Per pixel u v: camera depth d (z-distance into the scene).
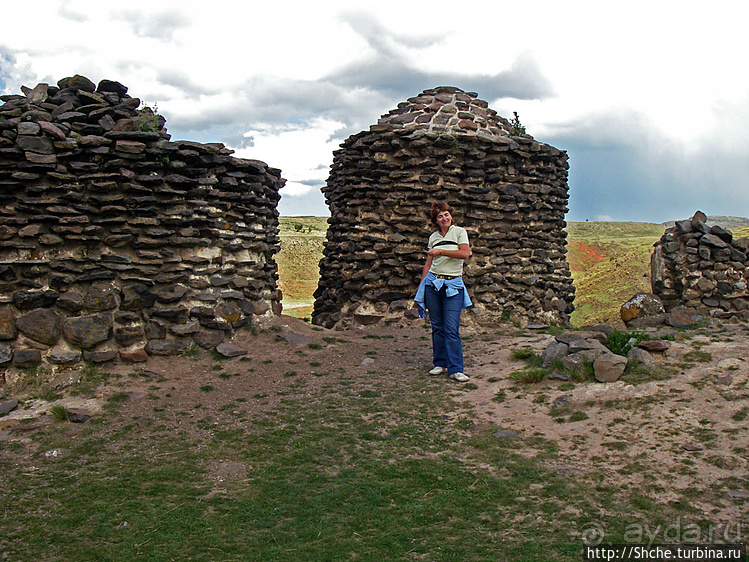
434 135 11.30
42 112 7.95
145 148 8.20
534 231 12.06
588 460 4.99
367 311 11.20
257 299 9.49
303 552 3.82
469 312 11.26
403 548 3.84
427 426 5.99
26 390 7.02
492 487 4.61
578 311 26.27
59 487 4.80
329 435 5.77
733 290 11.14
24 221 7.52
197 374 7.69
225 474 5.02
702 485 4.39
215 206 8.87
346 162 12.05
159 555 3.83
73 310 7.59
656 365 6.73
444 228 7.59
